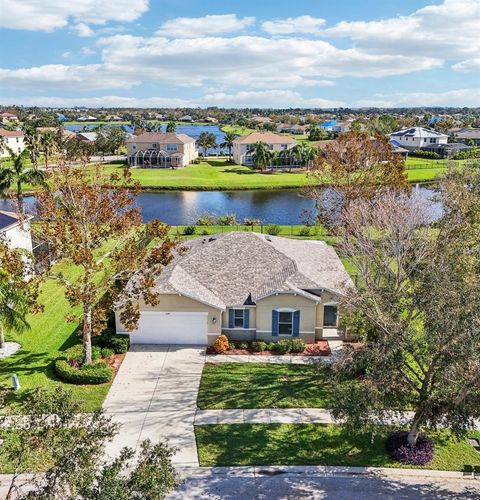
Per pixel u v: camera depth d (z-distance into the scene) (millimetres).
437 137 131375
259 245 33375
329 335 30047
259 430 20984
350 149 42375
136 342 29047
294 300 28688
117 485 11102
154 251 25688
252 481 17938
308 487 17703
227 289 30172
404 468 18812
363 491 17531
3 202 72125
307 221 54281
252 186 87688
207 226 57219
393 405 17375
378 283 25500
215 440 20250
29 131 87500
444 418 17875
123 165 109438
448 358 16000
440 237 24828
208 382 24844
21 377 24812
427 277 17797
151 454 12570
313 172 52938
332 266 34031
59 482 11656
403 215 26656
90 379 24344
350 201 36844
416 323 19047
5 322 25453
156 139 111312
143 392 23812
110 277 25875
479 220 24469
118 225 25453
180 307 28469
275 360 27359
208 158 129875
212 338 29000
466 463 19188
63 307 33906
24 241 36281
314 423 21547
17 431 12695
